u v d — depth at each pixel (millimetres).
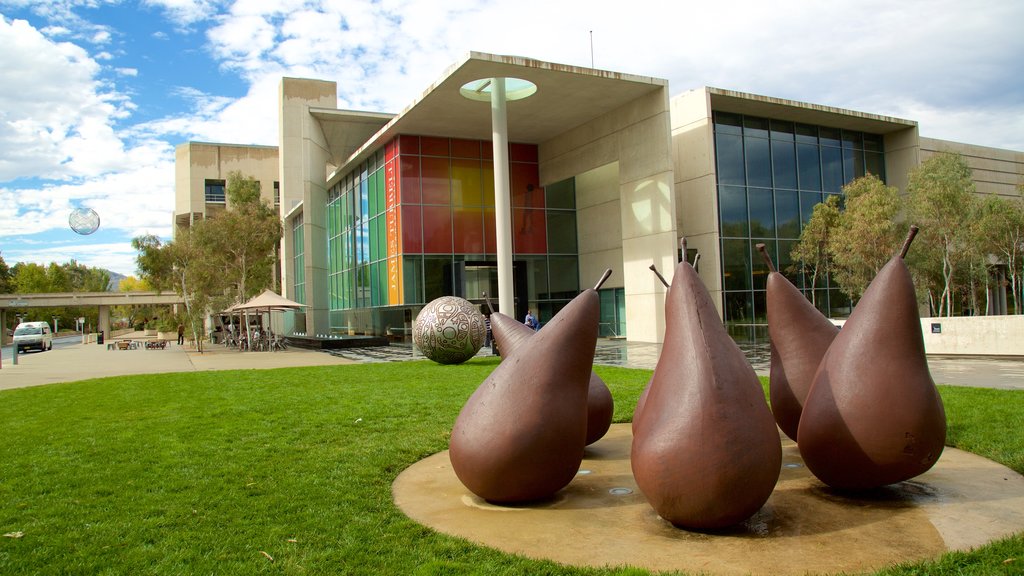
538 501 5164
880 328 4793
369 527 4547
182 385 13773
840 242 24125
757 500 4207
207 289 32938
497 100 23906
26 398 12281
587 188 32625
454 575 3682
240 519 4758
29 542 4340
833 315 31062
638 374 14062
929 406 4645
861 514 4641
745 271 29156
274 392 12008
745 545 4109
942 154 22812
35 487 5734
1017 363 14867
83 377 17453
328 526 4574
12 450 7348
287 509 5000
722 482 4094
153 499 5320
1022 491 5102
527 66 22109
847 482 4875
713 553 3990
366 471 6105
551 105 26531
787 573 3658
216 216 36250
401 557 3977
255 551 4117
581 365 5039
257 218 38250
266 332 33750
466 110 26781
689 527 4371
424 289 29906
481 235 31219
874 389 4688
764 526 4449
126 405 10797
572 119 28656
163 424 8797
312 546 4191
